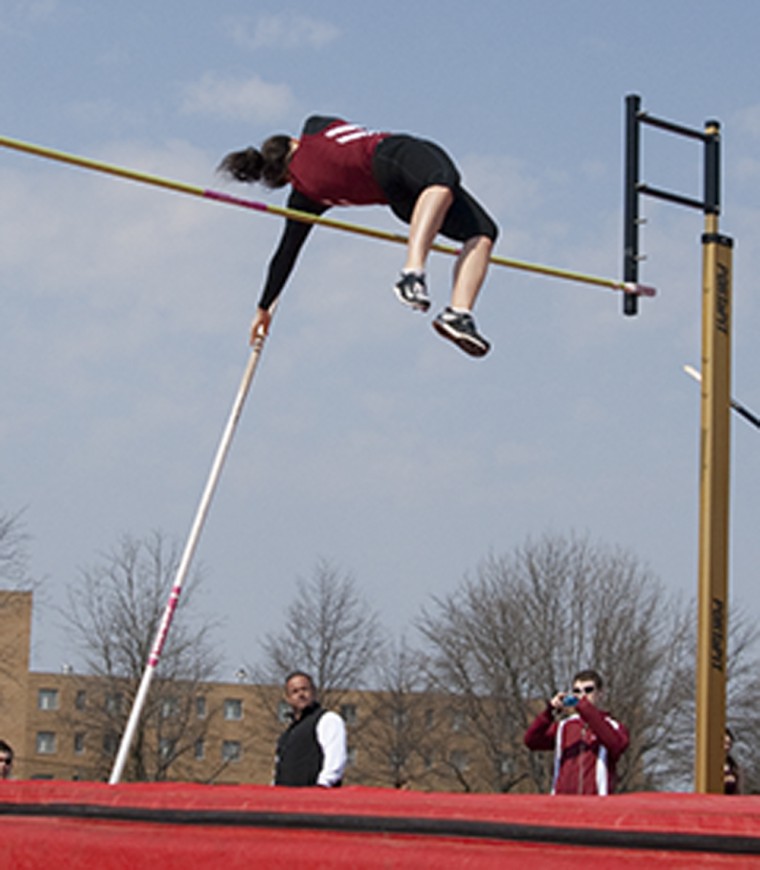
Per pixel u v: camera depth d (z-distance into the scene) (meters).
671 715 34.84
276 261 7.36
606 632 35.12
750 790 35.66
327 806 3.23
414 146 6.43
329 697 39.00
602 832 2.91
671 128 9.55
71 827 3.53
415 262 6.20
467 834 3.04
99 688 37.59
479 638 36.19
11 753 8.91
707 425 9.41
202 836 3.33
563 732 8.07
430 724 38.53
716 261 9.59
